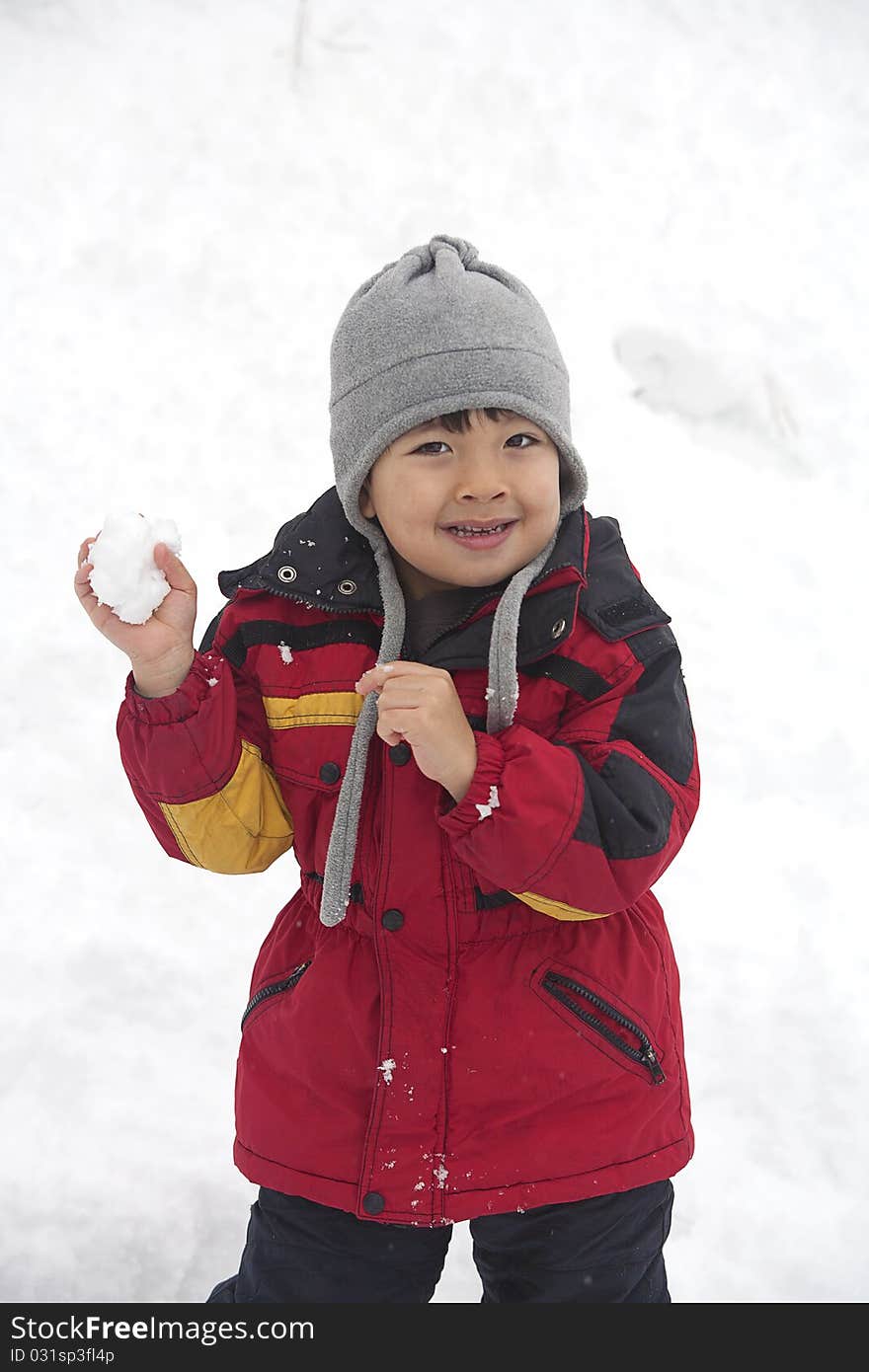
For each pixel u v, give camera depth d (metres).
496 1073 1.91
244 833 2.03
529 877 1.76
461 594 2.01
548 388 1.91
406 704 1.74
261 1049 2.04
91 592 1.88
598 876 1.77
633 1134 1.93
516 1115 1.91
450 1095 1.91
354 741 1.89
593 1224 1.94
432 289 1.90
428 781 1.91
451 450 1.86
